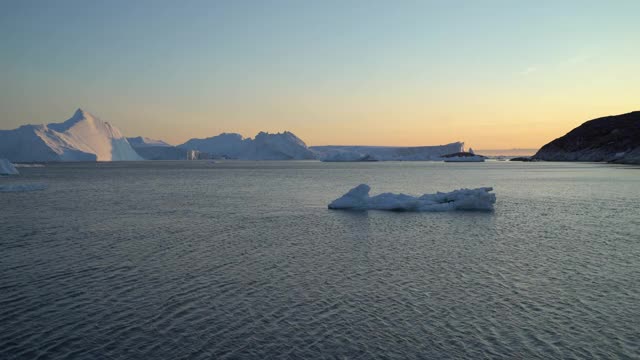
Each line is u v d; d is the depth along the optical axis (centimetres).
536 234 3108
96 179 10350
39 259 2416
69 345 1397
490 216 3966
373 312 1641
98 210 4506
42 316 1616
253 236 3072
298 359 1309
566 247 2689
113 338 1442
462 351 1349
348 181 9394
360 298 1784
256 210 4481
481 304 1716
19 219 3884
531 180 8881
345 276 2083
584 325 1526
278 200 5472
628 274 2105
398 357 1317
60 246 2748
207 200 5500
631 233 3139
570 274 2106
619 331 1480
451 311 1647
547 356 1320
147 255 2508
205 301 1759
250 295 1825
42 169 16888
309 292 1859
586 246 2719
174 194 6362
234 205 4934
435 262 2334
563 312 1636
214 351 1358
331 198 5706
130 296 1816
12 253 2556
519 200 5272
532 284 1955
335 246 2736
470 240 2905
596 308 1673
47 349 1372
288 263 2325
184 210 4503
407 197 4500
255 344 1399
